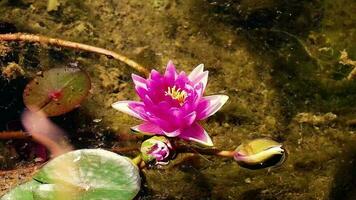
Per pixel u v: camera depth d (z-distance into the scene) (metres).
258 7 1.25
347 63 1.19
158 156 1.08
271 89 1.17
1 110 1.13
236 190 1.09
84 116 1.14
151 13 1.24
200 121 1.15
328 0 1.25
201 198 1.09
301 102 1.16
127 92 1.16
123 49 1.20
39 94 1.12
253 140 1.09
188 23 1.23
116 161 1.06
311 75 1.19
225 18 1.24
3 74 1.16
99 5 1.24
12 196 1.03
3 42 1.19
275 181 1.10
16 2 1.23
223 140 1.13
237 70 1.19
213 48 1.21
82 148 1.11
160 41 1.21
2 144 1.11
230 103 1.16
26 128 1.12
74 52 1.19
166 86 1.09
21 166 1.09
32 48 1.19
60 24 1.22
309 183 1.10
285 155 1.11
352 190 1.08
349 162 1.11
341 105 1.16
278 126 1.14
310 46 1.21
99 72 1.18
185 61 1.19
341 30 1.23
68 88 1.12
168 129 1.08
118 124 1.13
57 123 1.13
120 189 1.04
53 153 1.10
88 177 1.04
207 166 1.11
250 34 1.22
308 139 1.13
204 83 1.10
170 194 1.09
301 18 1.24
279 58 1.20
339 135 1.14
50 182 1.04
